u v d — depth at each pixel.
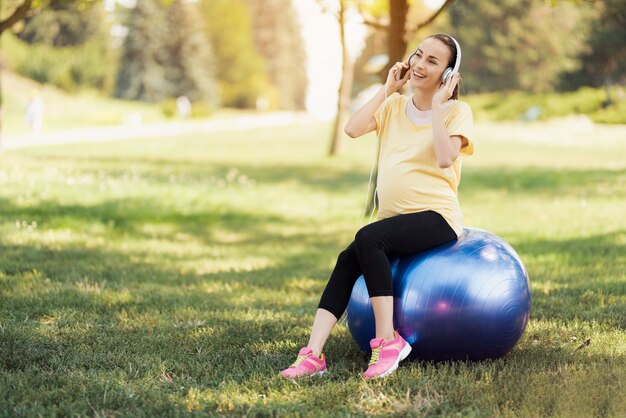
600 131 30.05
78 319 5.25
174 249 9.29
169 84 62.06
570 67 43.03
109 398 3.57
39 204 10.82
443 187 4.09
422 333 3.97
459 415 3.33
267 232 11.40
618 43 37.06
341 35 14.81
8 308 5.48
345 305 4.11
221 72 70.56
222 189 14.88
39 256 7.79
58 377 3.87
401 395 3.61
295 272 7.89
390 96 4.31
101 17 55.56
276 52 85.81
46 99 46.59
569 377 3.77
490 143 27.86
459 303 3.92
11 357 4.18
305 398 3.61
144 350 4.48
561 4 47.97
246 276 7.54
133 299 5.99
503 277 4.00
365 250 3.95
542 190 15.08
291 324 5.29
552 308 5.57
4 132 32.28
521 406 3.41
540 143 27.38
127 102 57.28
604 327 4.96
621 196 13.45
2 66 49.91
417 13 42.28
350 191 16.55
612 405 3.36
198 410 3.45
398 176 4.08
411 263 4.04
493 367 3.98
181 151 26.38
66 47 54.88
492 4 49.09
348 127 4.25
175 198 12.60
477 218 11.66
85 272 7.17
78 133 33.78
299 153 26.42
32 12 11.02
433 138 3.96
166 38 61.91
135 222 10.87
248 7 81.81
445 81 4.03
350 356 4.43
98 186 13.01
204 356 4.39
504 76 49.91
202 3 69.75
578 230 10.03
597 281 6.64
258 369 4.10
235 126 42.09
